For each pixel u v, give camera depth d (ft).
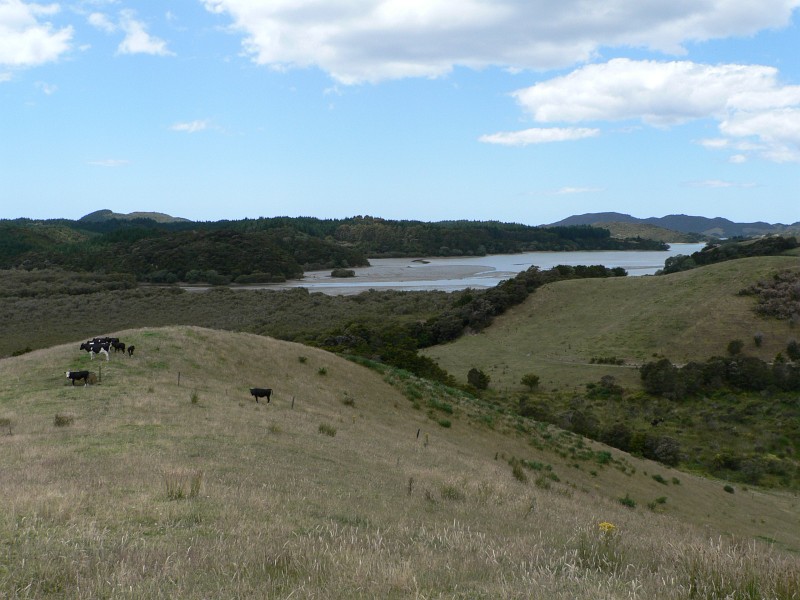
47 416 60.49
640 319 282.77
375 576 20.26
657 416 190.90
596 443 124.67
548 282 361.71
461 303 331.16
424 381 133.49
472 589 20.33
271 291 355.15
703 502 103.09
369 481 46.44
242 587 18.57
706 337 252.21
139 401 70.59
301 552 22.33
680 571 23.72
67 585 18.11
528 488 62.03
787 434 172.24
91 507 27.53
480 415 115.96
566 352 265.95
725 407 193.47
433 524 33.12
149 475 36.19
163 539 23.68
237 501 31.32
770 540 79.66
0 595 16.94
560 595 19.62
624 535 34.19
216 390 88.48
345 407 100.32
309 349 129.39
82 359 94.32
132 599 17.17
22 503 26.58
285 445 56.54
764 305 262.26
